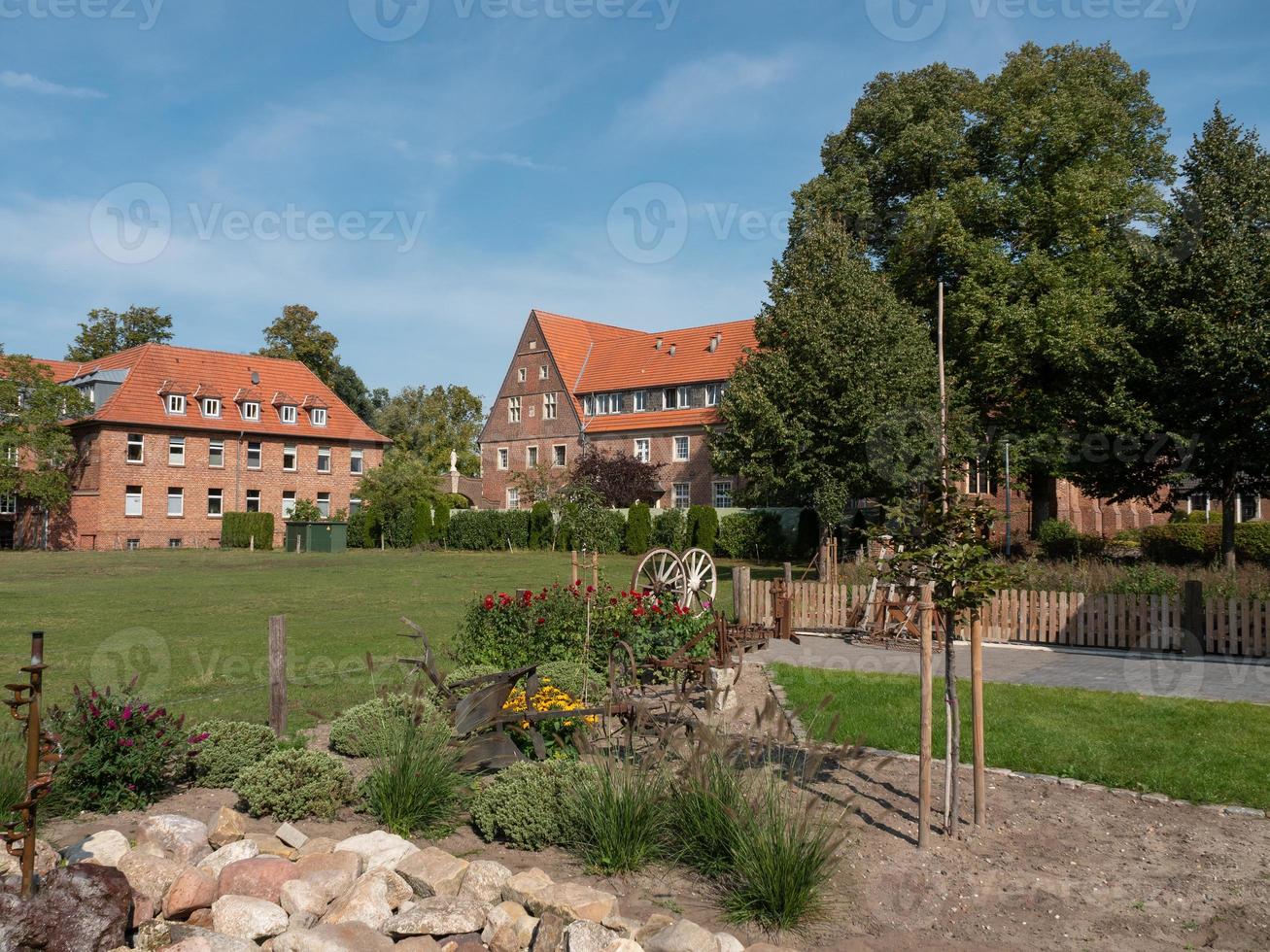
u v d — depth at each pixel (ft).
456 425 261.85
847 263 92.84
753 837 16.48
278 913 15.21
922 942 15.08
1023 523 128.57
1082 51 106.83
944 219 97.96
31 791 14.47
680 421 162.40
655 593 39.70
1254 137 77.25
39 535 164.14
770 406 87.71
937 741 26.89
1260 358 69.31
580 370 187.32
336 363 238.27
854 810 20.83
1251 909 16.15
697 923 15.60
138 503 164.66
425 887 16.10
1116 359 78.28
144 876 15.84
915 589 20.38
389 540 167.53
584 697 26.55
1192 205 76.43
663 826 18.10
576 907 14.64
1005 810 21.30
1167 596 46.42
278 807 19.75
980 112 105.09
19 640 46.34
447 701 24.29
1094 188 96.89
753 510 124.98
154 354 174.91
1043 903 16.48
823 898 16.37
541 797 19.08
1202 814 21.12
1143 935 15.34
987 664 41.52
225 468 175.32
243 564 110.11
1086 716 30.04
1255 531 95.45
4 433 149.59
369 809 20.20
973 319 92.94
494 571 97.19
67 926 14.01
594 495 136.98
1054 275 93.56
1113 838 19.53
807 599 54.24
